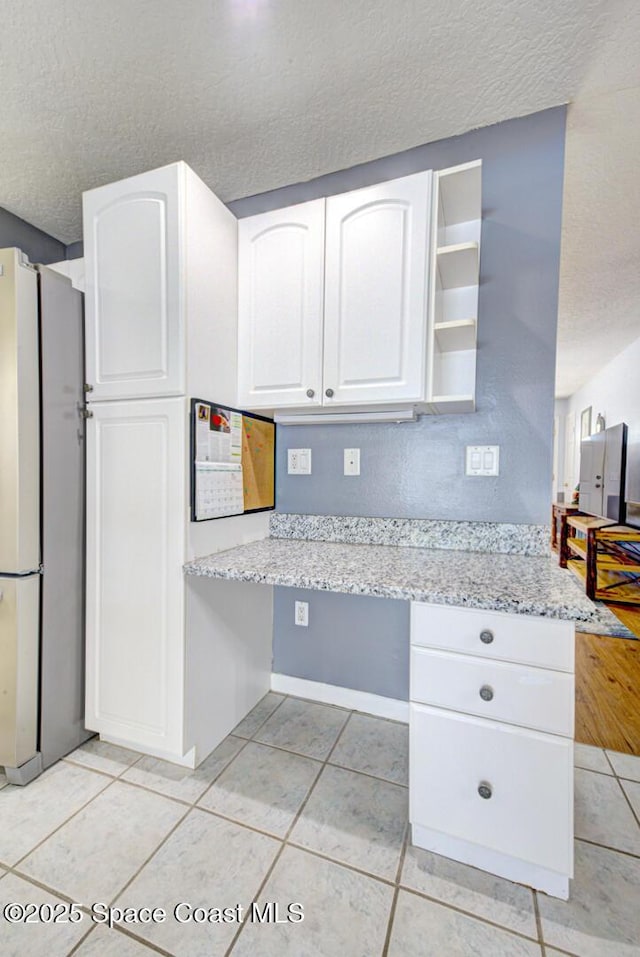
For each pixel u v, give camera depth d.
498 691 1.04
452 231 1.56
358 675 1.83
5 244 1.99
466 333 1.39
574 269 2.85
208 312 1.46
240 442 1.65
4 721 1.37
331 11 1.11
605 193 2.00
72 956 0.90
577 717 1.82
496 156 1.52
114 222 1.44
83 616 1.57
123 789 1.37
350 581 1.17
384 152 1.64
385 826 1.24
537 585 1.13
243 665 1.75
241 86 1.34
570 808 0.99
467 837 1.08
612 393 5.30
